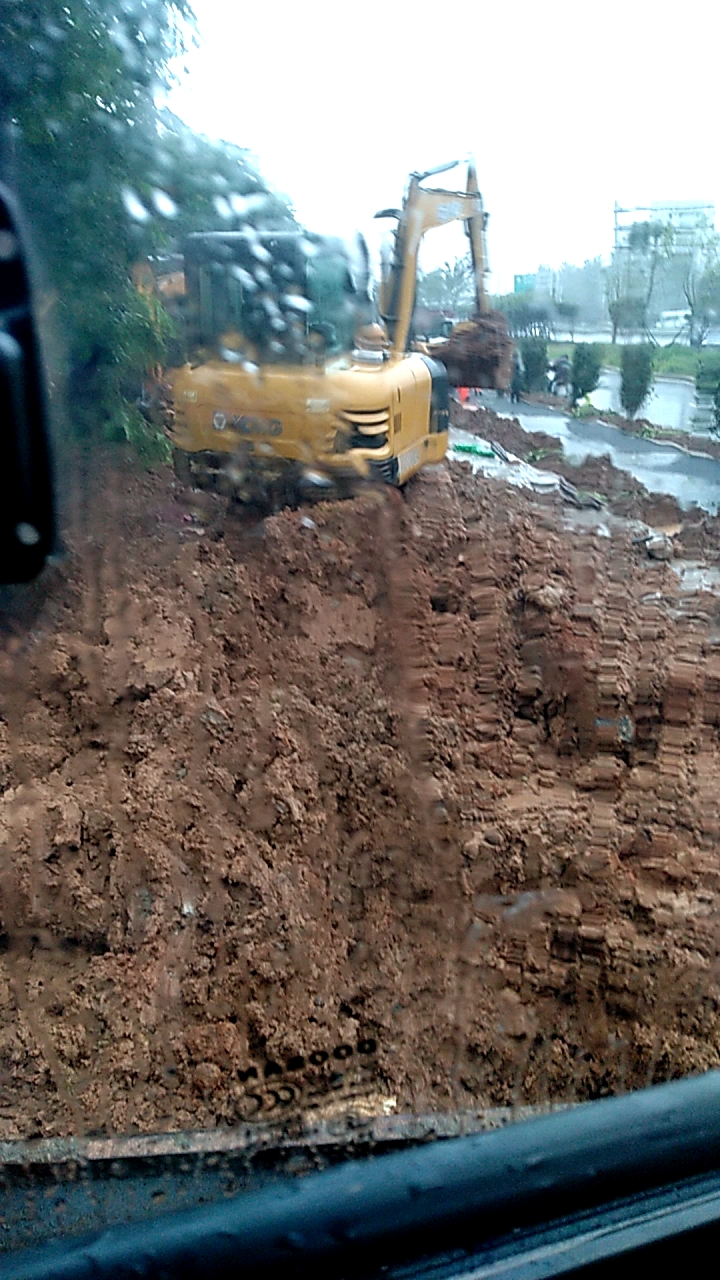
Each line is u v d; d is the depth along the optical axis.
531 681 5.57
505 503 7.61
